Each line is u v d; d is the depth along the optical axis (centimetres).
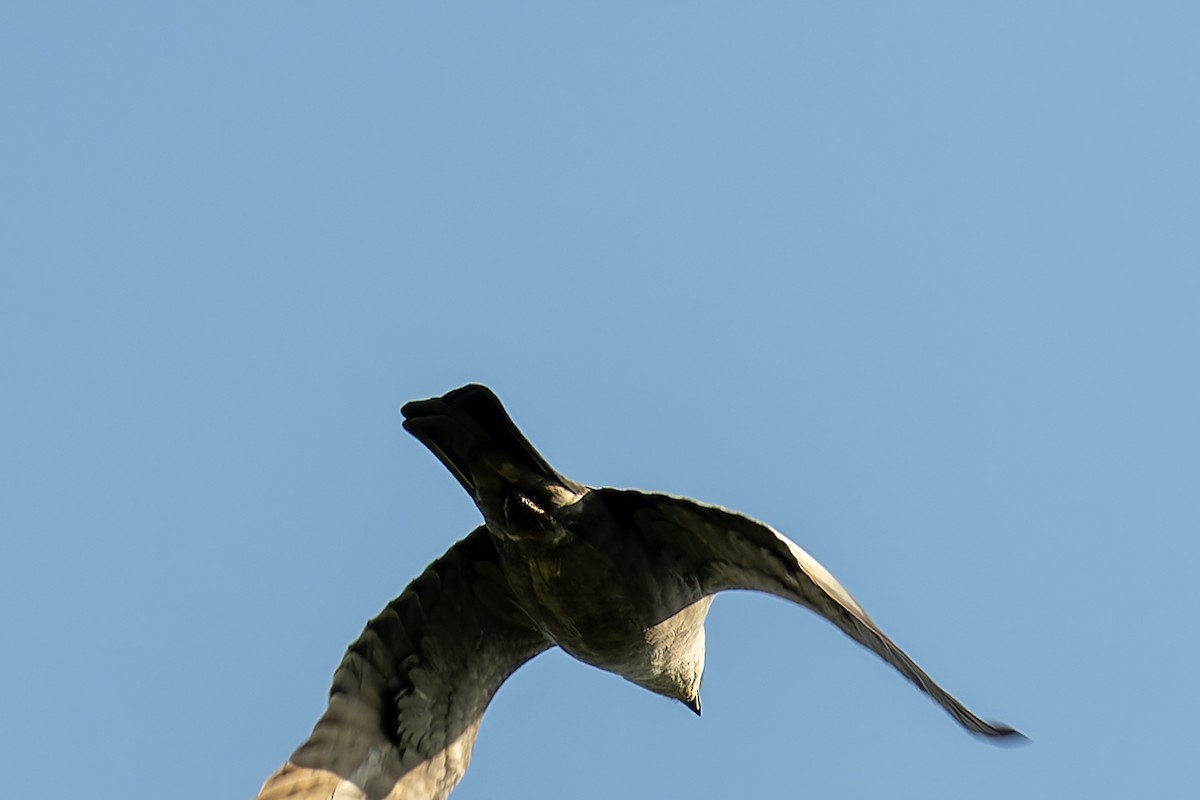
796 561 1114
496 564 1323
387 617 1339
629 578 1254
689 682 1416
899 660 1004
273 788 1292
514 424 1219
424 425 1223
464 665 1365
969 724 988
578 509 1236
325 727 1321
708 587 1246
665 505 1208
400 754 1350
